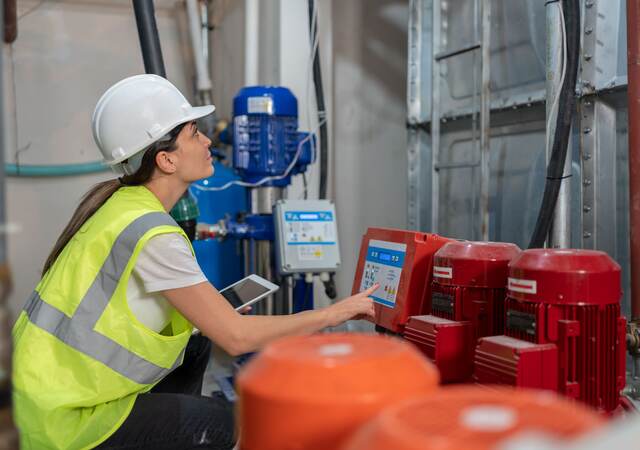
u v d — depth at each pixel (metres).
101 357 1.31
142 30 2.31
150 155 1.49
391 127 3.34
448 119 2.59
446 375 1.26
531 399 0.56
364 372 0.60
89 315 1.31
